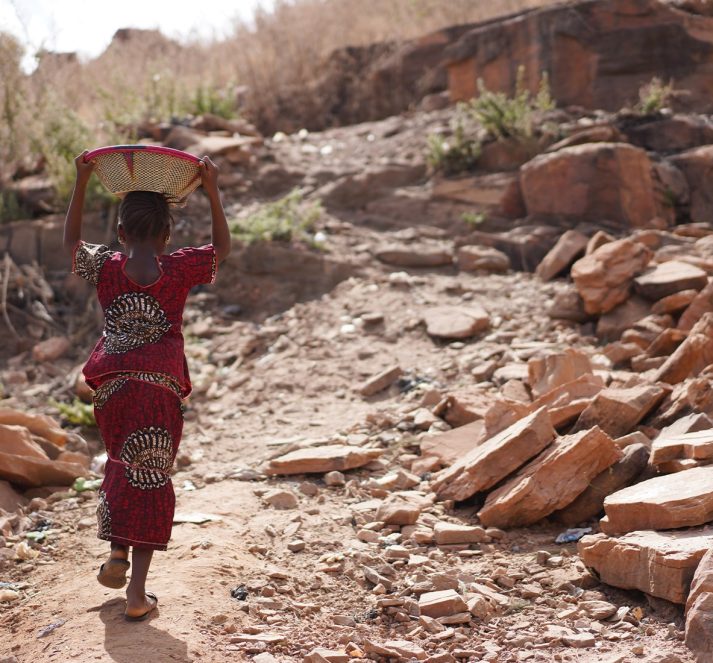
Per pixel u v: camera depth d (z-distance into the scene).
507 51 10.98
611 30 10.28
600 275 6.45
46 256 8.38
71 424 6.11
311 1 15.05
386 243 8.55
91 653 2.91
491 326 6.77
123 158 3.08
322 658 2.88
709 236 7.38
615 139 8.91
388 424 5.41
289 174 9.98
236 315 7.84
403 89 13.38
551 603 3.32
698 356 4.98
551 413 4.52
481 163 9.47
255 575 3.61
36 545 4.17
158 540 3.05
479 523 4.11
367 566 3.69
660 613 3.12
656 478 3.71
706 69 10.15
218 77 14.14
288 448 5.20
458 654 2.98
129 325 3.08
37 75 10.12
